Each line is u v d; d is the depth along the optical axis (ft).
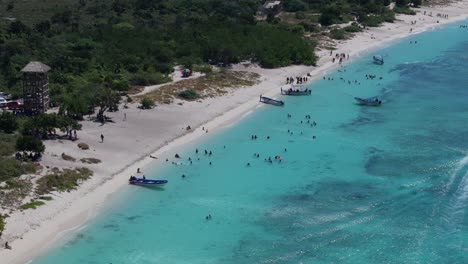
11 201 262.67
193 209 274.57
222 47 528.22
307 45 568.00
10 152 310.65
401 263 230.27
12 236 240.94
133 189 293.23
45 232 247.70
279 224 261.03
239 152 344.69
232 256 235.61
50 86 423.23
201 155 339.16
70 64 478.18
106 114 389.60
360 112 418.72
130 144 344.49
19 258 228.63
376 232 253.85
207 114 407.03
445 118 401.08
